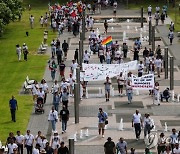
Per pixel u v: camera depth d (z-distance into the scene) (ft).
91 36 336.49
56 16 401.49
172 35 352.90
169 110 237.45
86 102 247.29
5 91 262.88
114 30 398.42
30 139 188.24
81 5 431.02
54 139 185.37
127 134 212.02
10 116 230.68
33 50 341.21
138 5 484.33
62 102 234.99
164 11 422.41
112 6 479.41
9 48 347.36
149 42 354.33
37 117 230.07
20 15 415.85
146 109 238.48
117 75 258.37
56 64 296.71
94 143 204.85
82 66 260.83
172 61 260.01
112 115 231.91
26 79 267.59
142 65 267.18
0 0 390.63
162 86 268.82
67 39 369.09
